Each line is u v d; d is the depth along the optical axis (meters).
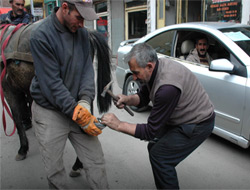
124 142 3.17
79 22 1.58
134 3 9.41
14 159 2.83
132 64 1.63
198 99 1.74
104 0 10.68
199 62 3.21
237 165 2.61
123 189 2.28
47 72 1.60
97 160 1.86
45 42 1.56
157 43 3.82
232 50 2.75
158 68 1.66
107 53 2.48
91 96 1.79
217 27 3.15
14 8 2.82
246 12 6.08
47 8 15.80
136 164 2.68
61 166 1.84
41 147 1.78
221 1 6.57
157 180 1.83
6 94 2.63
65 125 1.80
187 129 1.73
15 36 2.41
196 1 8.57
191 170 2.55
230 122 2.66
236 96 2.55
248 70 2.53
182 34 3.45
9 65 2.44
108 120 1.67
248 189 2.24
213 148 2.96
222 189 2.25
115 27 10.42
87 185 2.35
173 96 1.57
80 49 1.75
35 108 1.82
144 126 1.67
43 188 2.34
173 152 1.77
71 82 1.73
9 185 2.37
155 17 8.42
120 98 1.92
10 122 3.88
